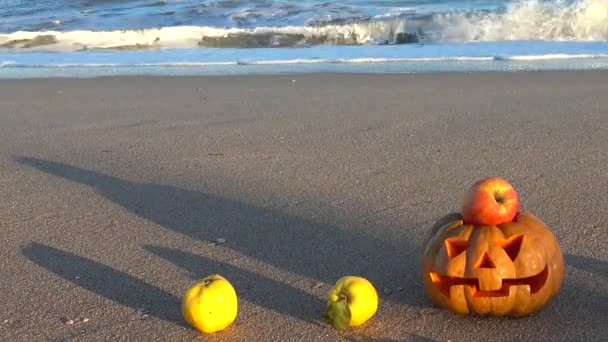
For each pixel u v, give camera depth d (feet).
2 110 12.23
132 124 10.59
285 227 6.41
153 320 5.02
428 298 5.15
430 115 10.50
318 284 5.41
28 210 7.02
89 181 7.82
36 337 4.89
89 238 6.33
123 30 22.25
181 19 24.35
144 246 6.13
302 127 9.97
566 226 6.19
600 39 19.90
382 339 4.73
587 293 5.15
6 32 23.45
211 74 16.11
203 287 4.79
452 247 4.85
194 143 9.26
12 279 5.64
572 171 7.55
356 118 10.44
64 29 23.71
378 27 21.42
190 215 6.76
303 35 21.47
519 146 8.54
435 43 20.17
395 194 7.10
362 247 5.98
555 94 11.88
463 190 7.14
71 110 11.93
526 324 4.83
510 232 4.79
